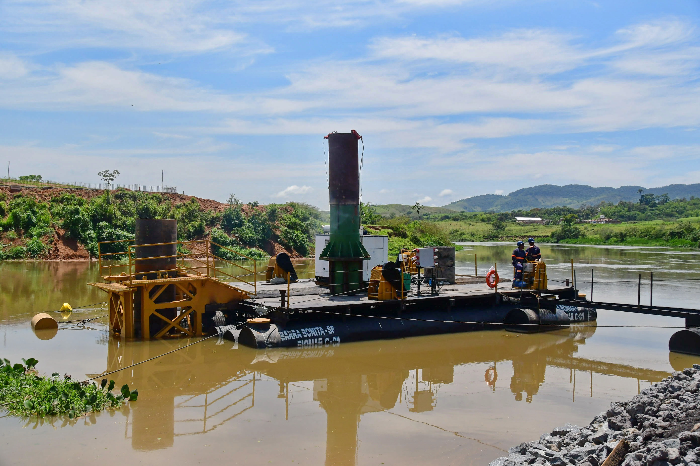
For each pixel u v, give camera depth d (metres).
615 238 100.19
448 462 8.84
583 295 21.95
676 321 21.38
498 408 11.54
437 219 180.50
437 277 22.08
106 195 52.53
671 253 67.25
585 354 16.41
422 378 13.84
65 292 26.73
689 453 7.14
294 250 56.34
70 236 45.94
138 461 8.76
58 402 11.03
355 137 19.94
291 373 14.12
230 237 54.00
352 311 18.17
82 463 8.66
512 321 19.72
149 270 17.77
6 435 9.77
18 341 16.86
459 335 18.67
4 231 45.62
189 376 13.73
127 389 11.79
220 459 8.88
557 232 112.81
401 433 10.09
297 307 16.67
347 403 11.85
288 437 9.87
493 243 104.94
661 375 14.17
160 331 17.38
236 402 11.84
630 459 7.43
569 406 11.66
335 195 19.86
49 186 57.84
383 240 22.34
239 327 17.38
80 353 15.62
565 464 7.88
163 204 57.09
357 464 8.74
